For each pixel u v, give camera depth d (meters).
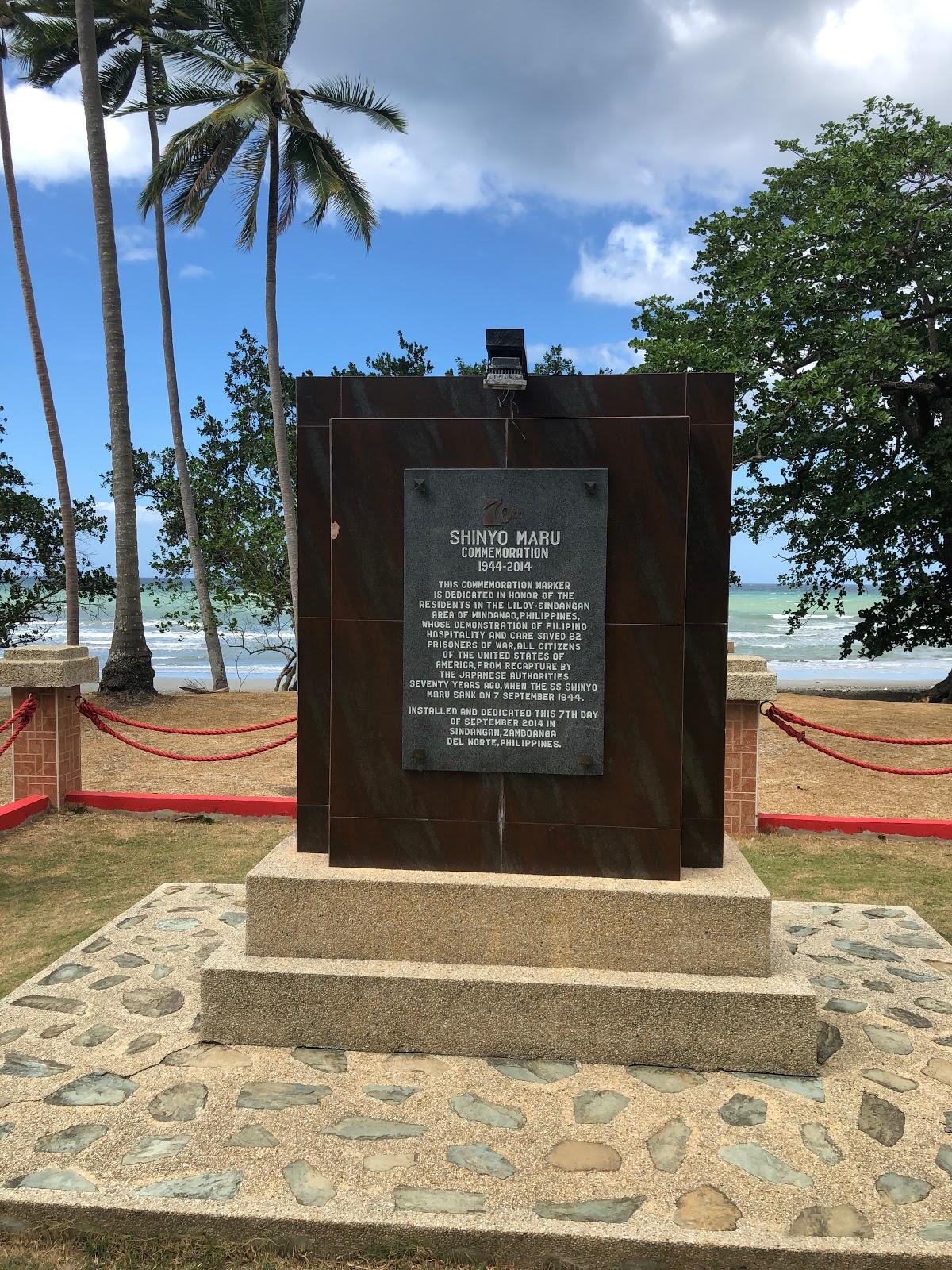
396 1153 2.98
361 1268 2.62
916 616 20.09
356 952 3.79
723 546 3.89
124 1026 3.90
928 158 16.30
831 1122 3.19
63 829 7.39
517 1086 3.40
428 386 3.94
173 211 15.93
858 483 18.61
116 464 13.75
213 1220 2.69
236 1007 3.72
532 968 3.71
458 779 3.88
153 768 9.63
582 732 3.81
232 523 21.41
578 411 3.85
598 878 3.81
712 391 3.85
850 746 10.73
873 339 15.28
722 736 3.92
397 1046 3.65
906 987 4.39
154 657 38.50
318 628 4.09
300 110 15.23
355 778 3.93
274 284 15.28
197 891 5.75
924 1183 2.86
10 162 15.74
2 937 5.11
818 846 6.97
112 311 13.46
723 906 3.63
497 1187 2.82
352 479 3.92
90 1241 2.70
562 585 3.80
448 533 3.86
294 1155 2.97
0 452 19.88
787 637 47.75
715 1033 3.53
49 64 16.75
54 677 7.61
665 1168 2.92
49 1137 3.07
